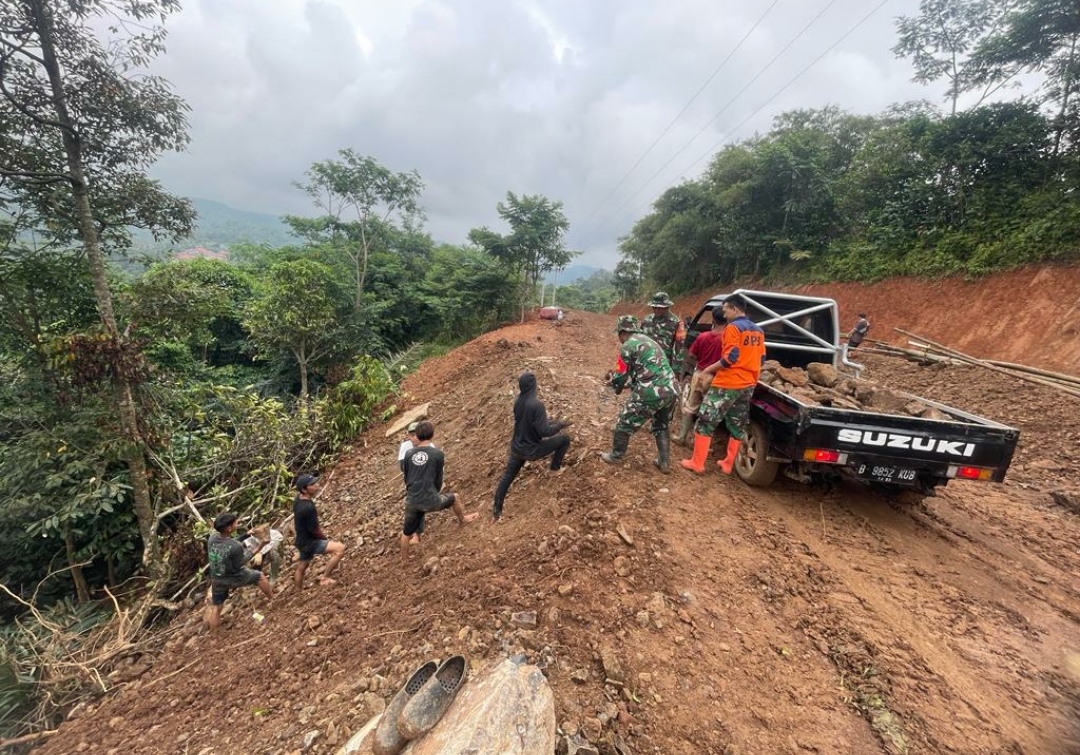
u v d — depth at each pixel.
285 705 3.31
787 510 4.57
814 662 2.90
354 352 18.77
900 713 2.57
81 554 7.23
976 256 12.94
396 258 27.92
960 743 2.43
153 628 5.91
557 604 3.18
